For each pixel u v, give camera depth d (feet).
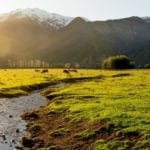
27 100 214.69
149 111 132.05
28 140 106.32
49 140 108.47
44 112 158.40
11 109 175.01
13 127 129.08
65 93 224.53
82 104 159.84
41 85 303.07
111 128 107.96
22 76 382.63
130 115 122.01
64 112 147.95
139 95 187.11
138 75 399.44
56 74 442.09
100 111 134.92
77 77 400.47
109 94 198.39
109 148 91.91
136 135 98.17
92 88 244.01
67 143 103.35
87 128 113.80
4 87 255.09
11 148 99.19
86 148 96.53
